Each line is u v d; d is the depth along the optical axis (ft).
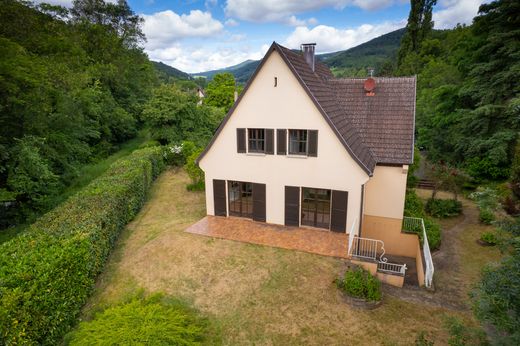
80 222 35.40
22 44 64.08
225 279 36.47
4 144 54.65
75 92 78.48
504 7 68.33
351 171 43.45
